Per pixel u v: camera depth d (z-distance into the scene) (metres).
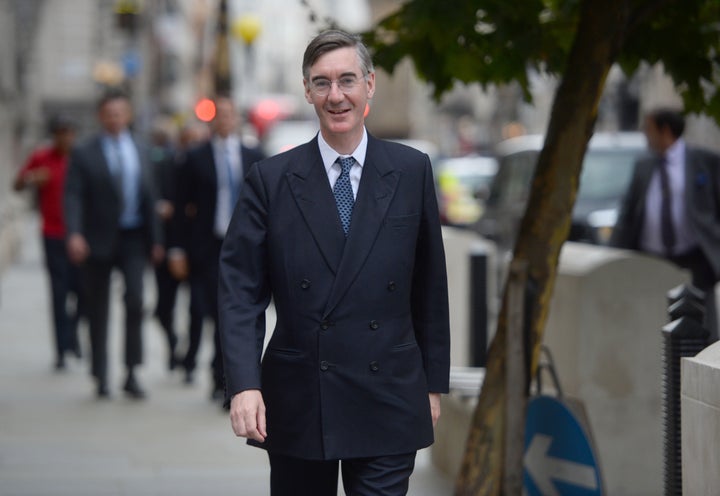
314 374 9.43
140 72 90.38
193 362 24.88
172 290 26.23
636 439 15.17
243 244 9.56
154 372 26.66
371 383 9.43
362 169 9.55
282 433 9.53
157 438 19.67
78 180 22.47
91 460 18.02
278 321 9.62
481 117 143.62
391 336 9.51
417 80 14.66
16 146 73.88
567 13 13.63
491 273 25.41
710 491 9.48
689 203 20.36
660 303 15.12
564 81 12.42
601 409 15.11
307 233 9.47
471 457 12.80
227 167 22.00
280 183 9.55
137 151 22.77
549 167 12.45
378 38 14.09
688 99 14.18
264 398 9.62
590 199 35.25
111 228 22.56
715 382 9.37
